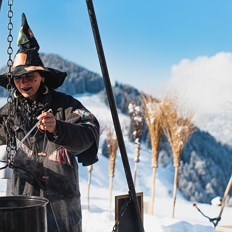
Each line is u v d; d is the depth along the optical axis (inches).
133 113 173.0
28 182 79.6
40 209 59.1
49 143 79.7
